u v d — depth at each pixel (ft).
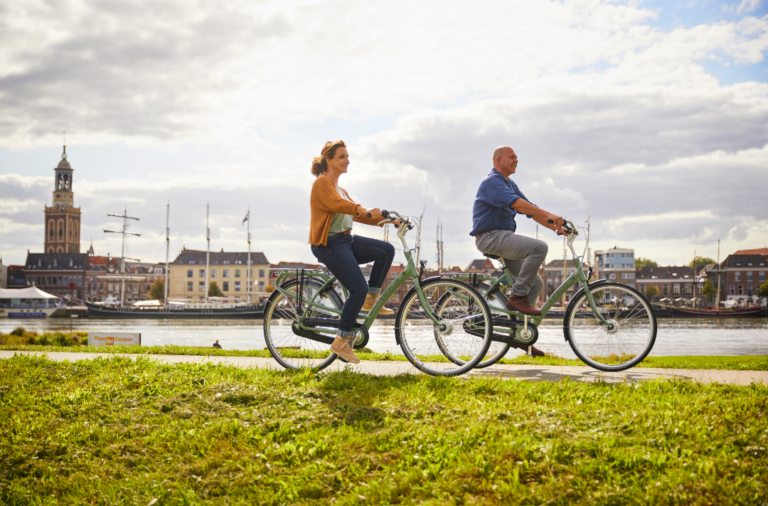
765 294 310.04
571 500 7.73
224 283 359.46
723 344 128.77
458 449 9.45
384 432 10.48
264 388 13.58
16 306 278.26
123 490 9.84
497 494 8.04
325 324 15.88
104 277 397.60
